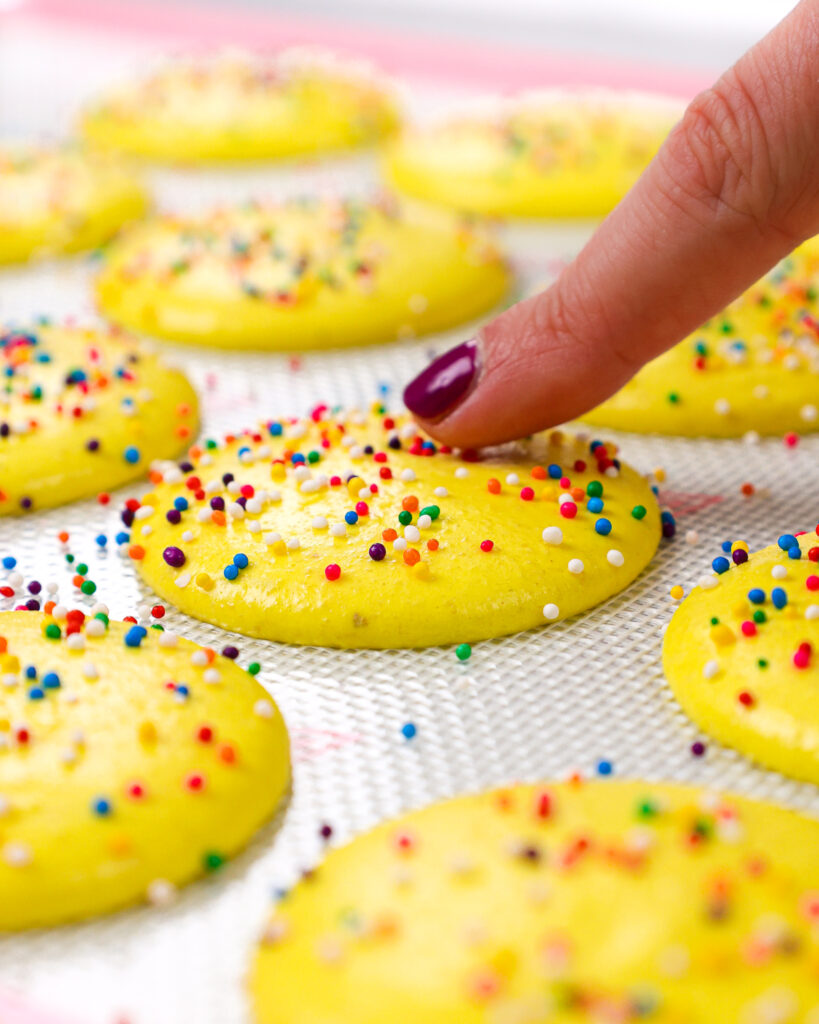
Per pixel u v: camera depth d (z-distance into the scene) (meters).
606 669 0.15
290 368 0.20
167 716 0.14
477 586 0.15
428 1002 0.12
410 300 0.21
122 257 0.22
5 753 0.14
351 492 0.16
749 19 0.32
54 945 0.13
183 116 0.28
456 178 0.25
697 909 0.12
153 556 0.16
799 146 0.15
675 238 0.15
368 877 0.13
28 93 0.32
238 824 0.14
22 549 0.17
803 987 0.12
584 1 0.34
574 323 0.16
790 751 0.14
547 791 0.13
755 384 0.19
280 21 0.38
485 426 0.16
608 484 0.17
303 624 0.15
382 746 0.14
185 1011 0.12
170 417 0.19
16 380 0.18
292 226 0.22
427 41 0.36
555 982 0.12
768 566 0.15
